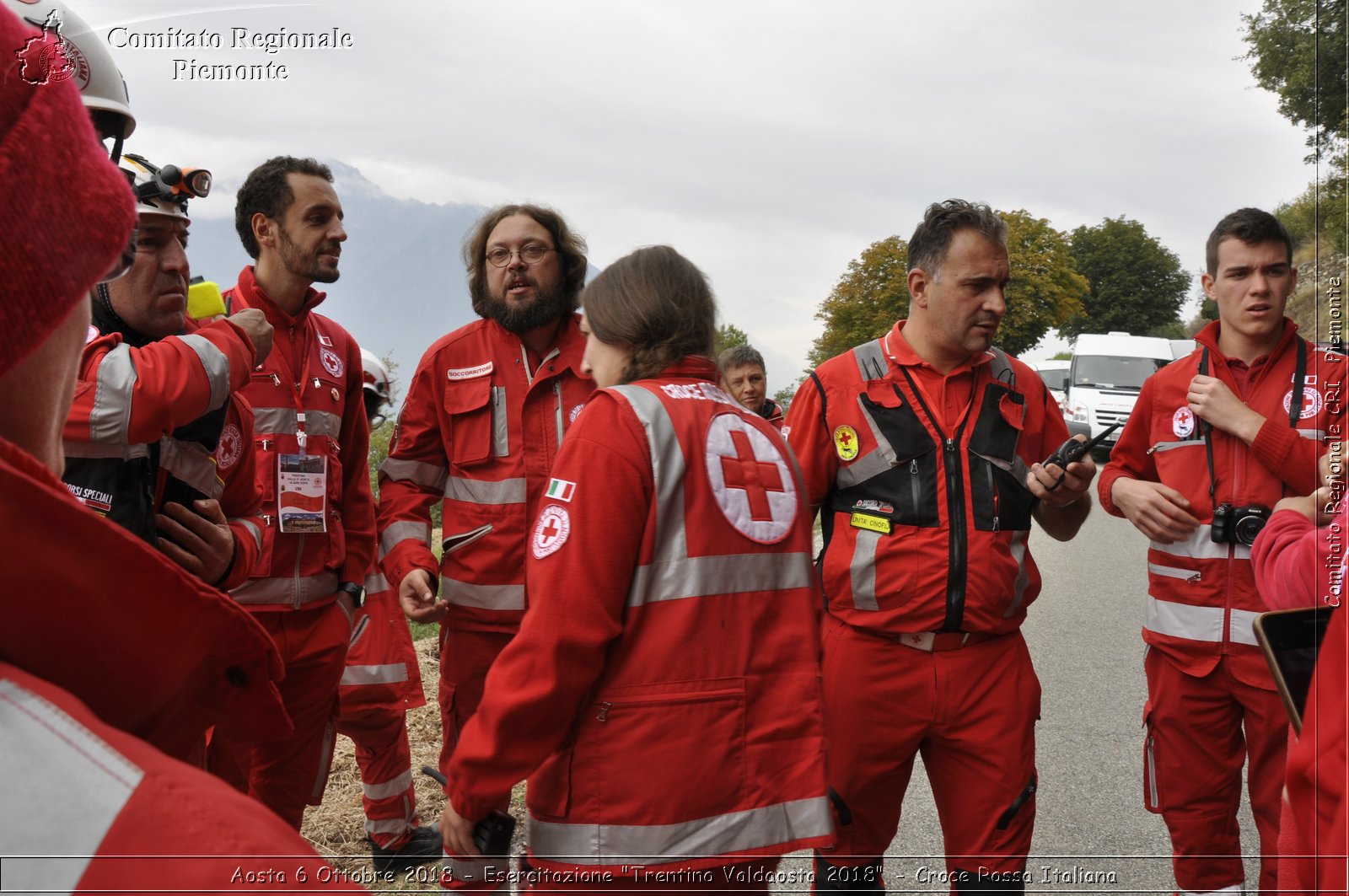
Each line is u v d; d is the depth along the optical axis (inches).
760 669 70.4
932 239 105.9
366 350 160.1
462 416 125.5
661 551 69.0
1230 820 118.1
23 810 17.7
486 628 124.7
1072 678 217.2
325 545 124.0
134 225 22.6
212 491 93.1
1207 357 117.8
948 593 101.0
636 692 68.1
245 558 90.9
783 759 69.8
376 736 134.1
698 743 67.2
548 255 123.6
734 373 237.6
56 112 20.6
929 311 106.6
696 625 68.6
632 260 77.7
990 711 102.4
